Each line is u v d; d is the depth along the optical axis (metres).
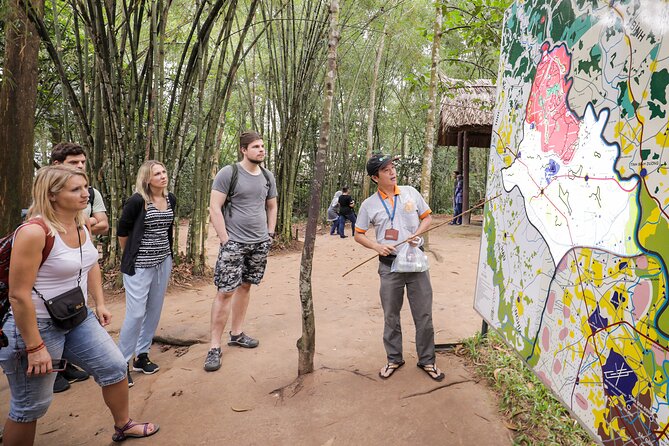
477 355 2.96
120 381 2.12
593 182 1.60
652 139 1.27
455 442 2.11
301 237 9.98
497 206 2.68
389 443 2.13
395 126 16.17
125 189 5.00
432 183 16.75
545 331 1.97
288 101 7.93
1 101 4.20
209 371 2.95
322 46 7.66
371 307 4.29
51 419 2.49
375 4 8.12
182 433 2.29
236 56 5.21
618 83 1.45
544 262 2.00
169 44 6.68
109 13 4.32
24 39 4.16
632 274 1.36
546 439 2.06
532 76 2.22
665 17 1.22
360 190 14.77
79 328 2.00
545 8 2.09
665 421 1.22
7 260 1.73
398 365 2.82
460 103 9.23
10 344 1.79
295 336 3.59
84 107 5.22
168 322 4.01
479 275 2.99
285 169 8.18
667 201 1.20
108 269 5.24
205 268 5.84
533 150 2.16
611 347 1.48
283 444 2.17
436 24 5.76
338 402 2.50
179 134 5.00
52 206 1.84
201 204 5.68
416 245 2.67
